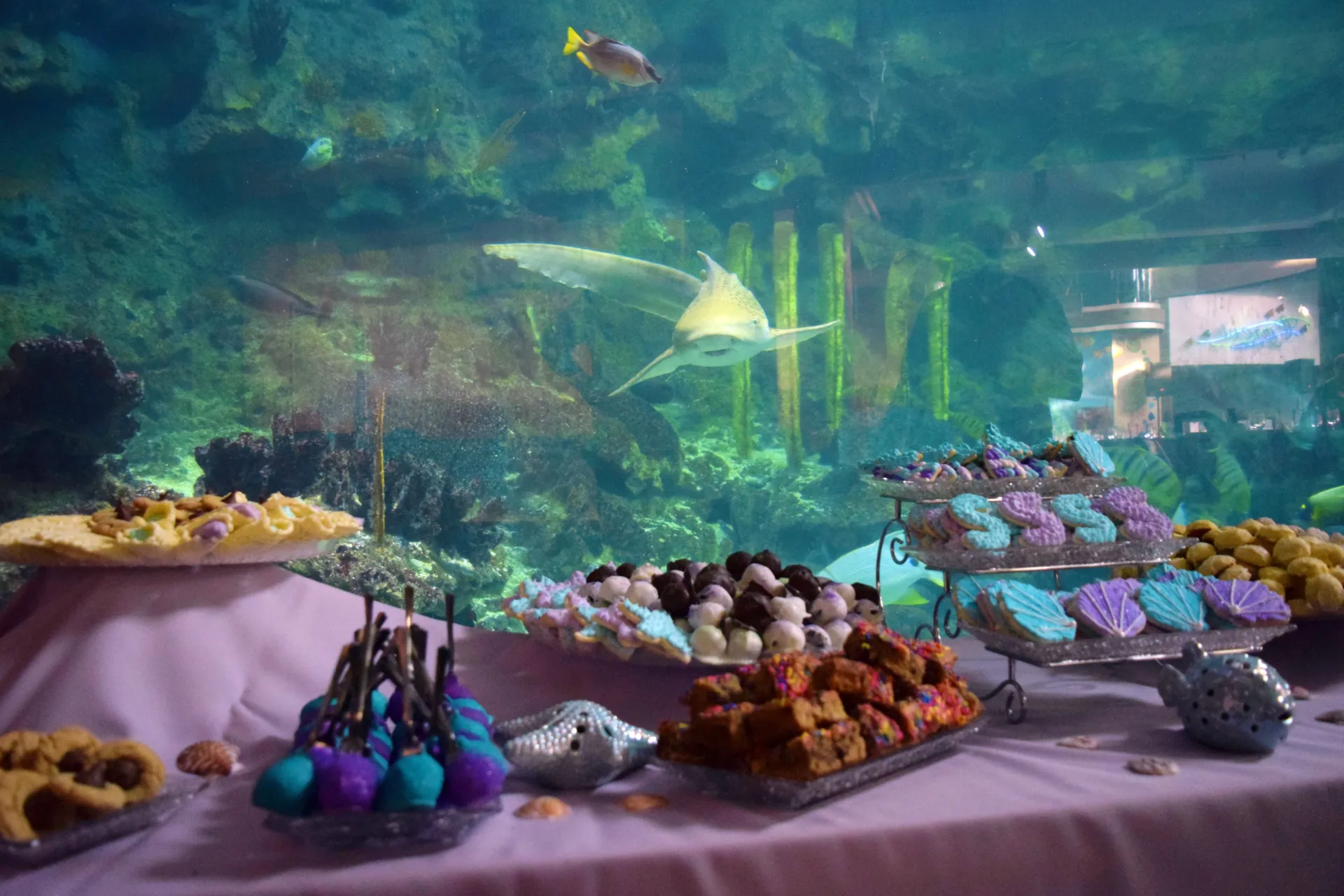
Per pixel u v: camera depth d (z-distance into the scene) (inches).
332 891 35.2
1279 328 800.9
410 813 36.9
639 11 781.9
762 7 792.3
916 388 822.5
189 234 633.6
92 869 37.2
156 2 623.2
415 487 247.1
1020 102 823.7
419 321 542.9
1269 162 783.1
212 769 50.2
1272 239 792.3
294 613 68.4
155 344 573.9
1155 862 42.8
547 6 755.4
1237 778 46.2
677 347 378.0
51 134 613.0
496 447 310.3
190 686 59.2
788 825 40.7
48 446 226.1
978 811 41.9
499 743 51.3
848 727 44.4
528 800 45.7
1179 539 69.7
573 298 677.3
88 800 38.4
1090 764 49.7
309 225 651.5
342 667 42.6
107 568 62.0
